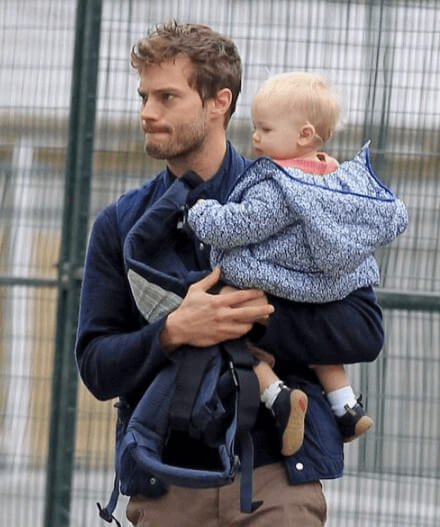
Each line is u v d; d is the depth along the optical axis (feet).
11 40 59.67
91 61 59.11
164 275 34.24
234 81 35.68
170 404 33.53
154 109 34.96
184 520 35.29
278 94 35.86
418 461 57.21
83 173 59.26
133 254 34.71
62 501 58.70
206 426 33.19
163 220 34.88
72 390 58.95
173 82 34.81
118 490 35.81
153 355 33.94
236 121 58.13
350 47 57.98
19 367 59.36
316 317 34.35
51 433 58.90
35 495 58.80
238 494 34.78
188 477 32.63
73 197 59.26
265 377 34.30
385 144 57.88
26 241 59.41
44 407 59.16
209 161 35.78
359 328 34.73
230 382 33.65
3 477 59.00
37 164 59.47
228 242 33.71
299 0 58.13
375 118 57.93
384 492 57.31
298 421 33.91
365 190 34.76
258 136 36.11
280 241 34.04
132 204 36.35
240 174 34.96
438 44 57.62
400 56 57.77
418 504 57.11
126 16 58.95
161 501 35.58
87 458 58.75
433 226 57.57
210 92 35.17
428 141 57.67
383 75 57.82
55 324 59.11
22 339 59.41
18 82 59.62
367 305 35.09
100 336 35.70
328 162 35.53
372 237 34.30
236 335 33.60
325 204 33.68
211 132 35.70
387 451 57.36
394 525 57.11
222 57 35.24
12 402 59.21
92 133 59.16
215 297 33.60
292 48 58.13
